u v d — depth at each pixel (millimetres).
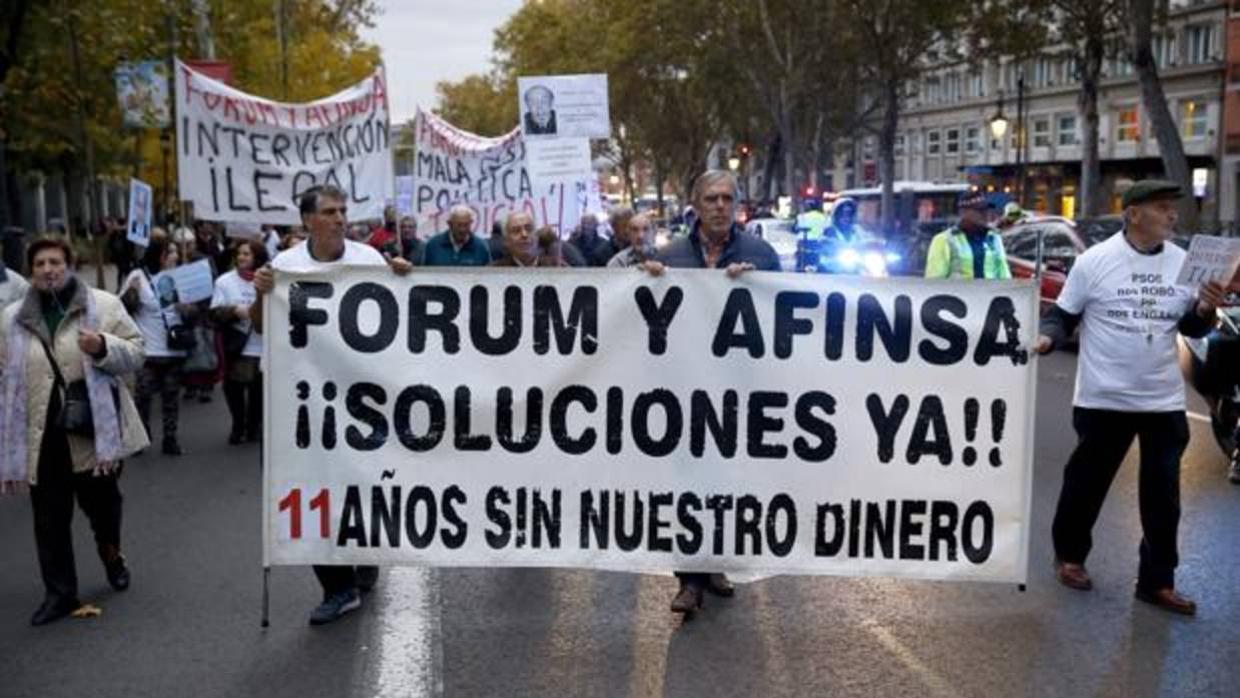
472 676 5227
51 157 22453
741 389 5637
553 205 14992
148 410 10750
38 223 43562
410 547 5691
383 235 17234
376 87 11617
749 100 55250
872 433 5648
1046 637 5645
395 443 5652
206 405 13602
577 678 5191
